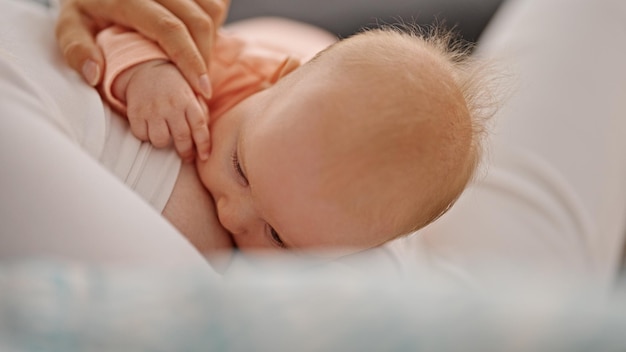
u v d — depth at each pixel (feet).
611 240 3.27
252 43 2.49
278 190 1.94
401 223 2.02
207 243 2.09
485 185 3.09
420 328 1.01
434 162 2.00
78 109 1.97
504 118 3.26
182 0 2.21
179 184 2.07
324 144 1.91
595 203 3.20
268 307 1.02
